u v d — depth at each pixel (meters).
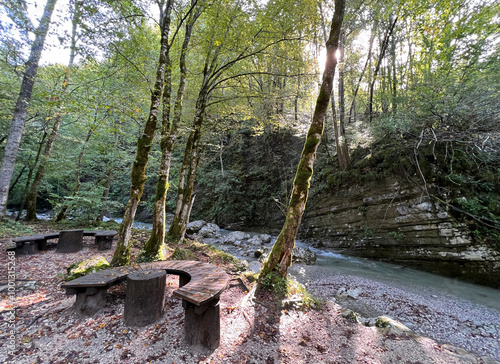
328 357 2.86
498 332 4.18
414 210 8.26
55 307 3.37
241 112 9.48
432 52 8.91
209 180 20.58
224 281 3.20
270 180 17.62
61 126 12.59
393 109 9.37
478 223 6.89
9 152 8.08
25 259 5.54
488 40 7.66
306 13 7.36
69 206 10.49
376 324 3.87
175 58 8.48
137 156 4.99
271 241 12.97
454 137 7.28
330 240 11.36
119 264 4.58
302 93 8.62
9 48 6.65
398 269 8.14
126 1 5.34
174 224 8.50
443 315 4.82
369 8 10.02
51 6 6.69
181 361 2.47
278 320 3.54
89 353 2.48
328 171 12.50
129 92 6.40
